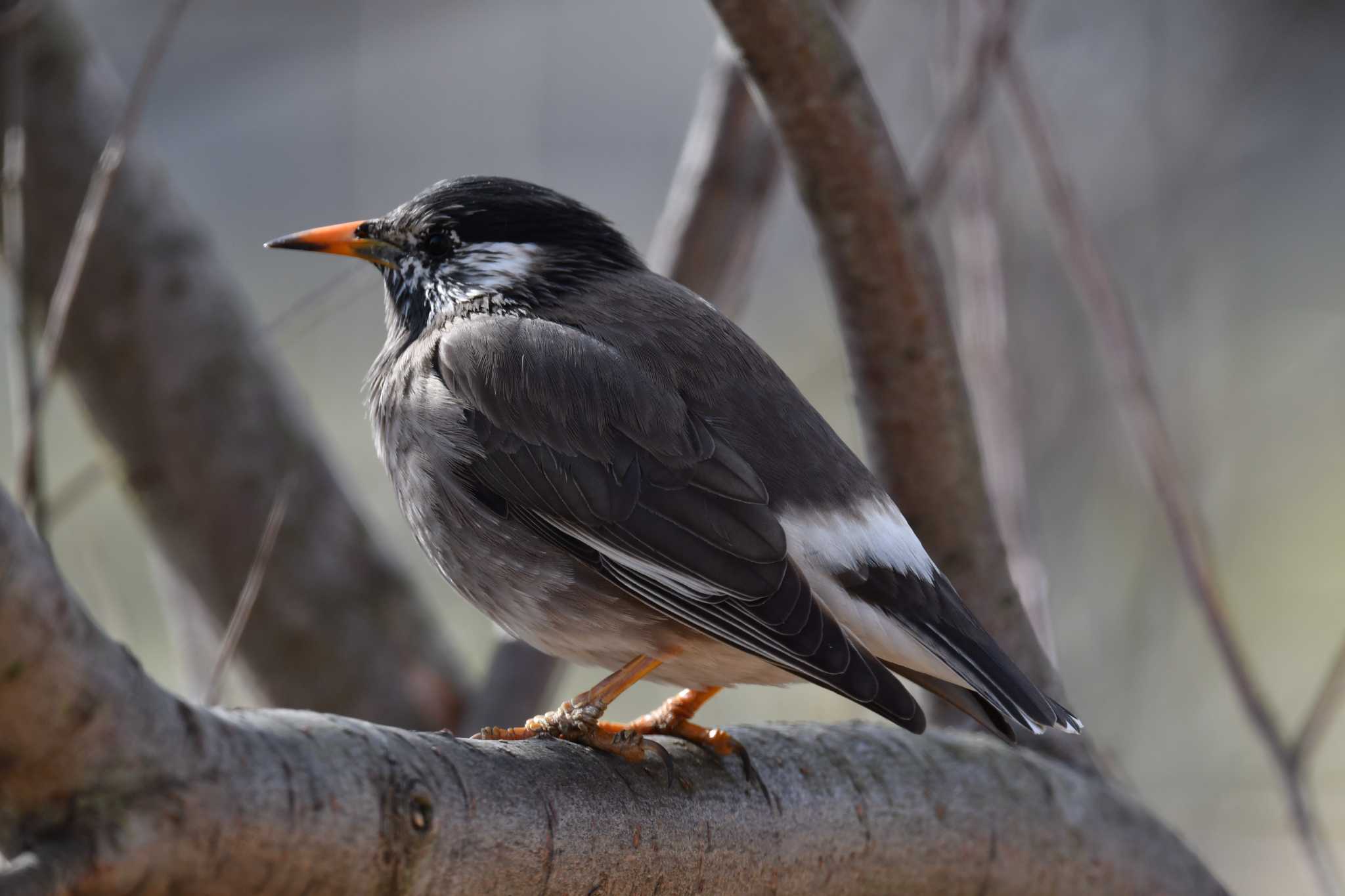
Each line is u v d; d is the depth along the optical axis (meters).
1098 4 15.48
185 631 11.46
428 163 17.83
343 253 9.27
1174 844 8.47
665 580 7.29
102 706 4.45
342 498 11.41
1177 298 14.23
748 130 10.85
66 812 4.52
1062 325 13.23
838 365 15.25
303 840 4.89
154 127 18.66
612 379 7.79
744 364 8.00
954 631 7.38
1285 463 17.16
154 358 10.80
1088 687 13.39
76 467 17.11
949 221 13.49
